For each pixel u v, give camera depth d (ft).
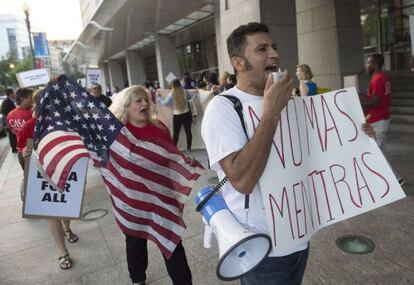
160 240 9.12
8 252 13.57
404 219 12.43
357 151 5.78
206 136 4.92
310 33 32.60
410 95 30.35
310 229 5.36
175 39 83.76
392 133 25.93
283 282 5.30
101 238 13.83
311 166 5.52
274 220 4.96
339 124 5.72
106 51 110.63
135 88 9.51
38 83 35.06
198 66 89.04
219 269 4.79
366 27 46.98
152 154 9.03
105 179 9.17
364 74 29.53
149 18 63.62
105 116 8.61
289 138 5.17
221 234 4.80
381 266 9.96
